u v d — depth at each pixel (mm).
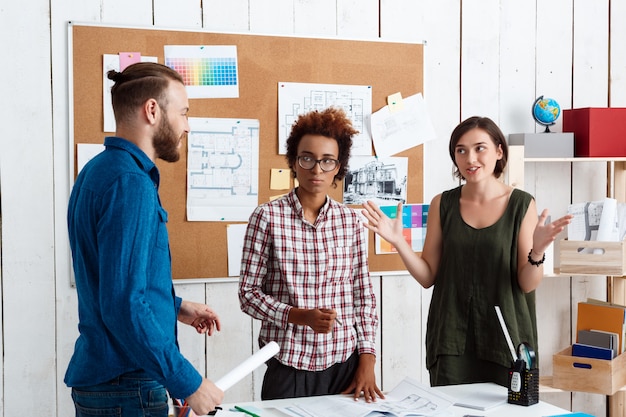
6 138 2863
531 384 1977
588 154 3309
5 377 2891
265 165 3148
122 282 1595
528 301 2561
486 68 3436
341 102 3230
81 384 1738
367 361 2215
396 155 3318
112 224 1617
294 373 2209
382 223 2496
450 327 2484
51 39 2895
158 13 3020
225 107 3090
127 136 1788
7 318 2887
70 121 2910
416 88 3336
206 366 3133
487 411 1926
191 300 3098
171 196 3041
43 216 2908
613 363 2824
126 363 1714
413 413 1880
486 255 2451
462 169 2510
